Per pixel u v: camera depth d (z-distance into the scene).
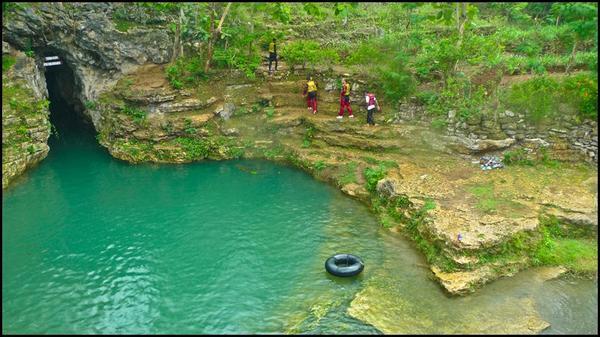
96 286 12.80
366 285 13.08
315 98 23.47
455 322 11.59
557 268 13.45
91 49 23.42
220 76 25.12
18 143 19.77
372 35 27.72
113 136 23.08
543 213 15.08
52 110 28.47
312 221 16.75
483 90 19.81
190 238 15.48
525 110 18.62
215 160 22.56
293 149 22.47
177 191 19.20
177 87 23.72
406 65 22.34
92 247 14.79
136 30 24.39
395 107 22.14
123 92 23.23
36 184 19.38
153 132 22.58
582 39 19.62
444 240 13.70
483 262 13.16
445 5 21.27
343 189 19.00
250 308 12.08
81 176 20.44
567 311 11.92
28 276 13.16
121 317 11.60
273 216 17.14
